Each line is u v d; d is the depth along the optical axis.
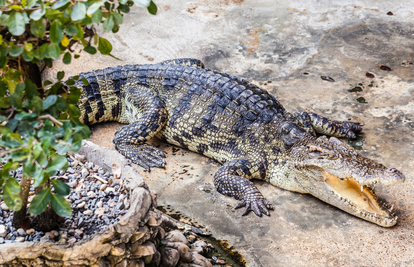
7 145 1.80
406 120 5.21
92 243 2.40
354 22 7.60
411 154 4.64
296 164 4.11
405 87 5.86
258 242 3.71
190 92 4.90
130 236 2.57
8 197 1.93
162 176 4.55
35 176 1.79
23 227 2.62
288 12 8.00
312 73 6.28
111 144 5.05
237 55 6.76
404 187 4.21
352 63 6.47
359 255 3.51
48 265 2.35
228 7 8.23
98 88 5.20
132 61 6.58
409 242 3.61
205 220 3.97
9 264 2.28
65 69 6.27
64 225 2.74
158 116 4.89
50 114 2.06
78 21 1.92
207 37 7.25
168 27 7.54
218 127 4.63
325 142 4.15
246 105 4.62
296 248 3.62
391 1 8.23
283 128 4.36
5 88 2.11
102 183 3.16
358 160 3.81
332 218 3.95
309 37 7.21
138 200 2.69
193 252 3.31
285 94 5.82
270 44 7.04
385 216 3.74
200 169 4.68
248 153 4.49
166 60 6.28
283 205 4.17
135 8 8.12
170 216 4.01
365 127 5.16
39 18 1.79
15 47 1.89
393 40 7.03
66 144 1.85
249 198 4.12
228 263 3.49
